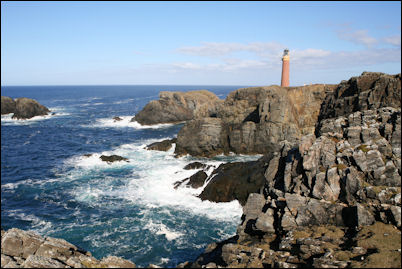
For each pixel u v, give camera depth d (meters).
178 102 117.06
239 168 42.62
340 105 51.22
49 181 48.06
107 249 29.36
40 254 20.88
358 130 30.30
